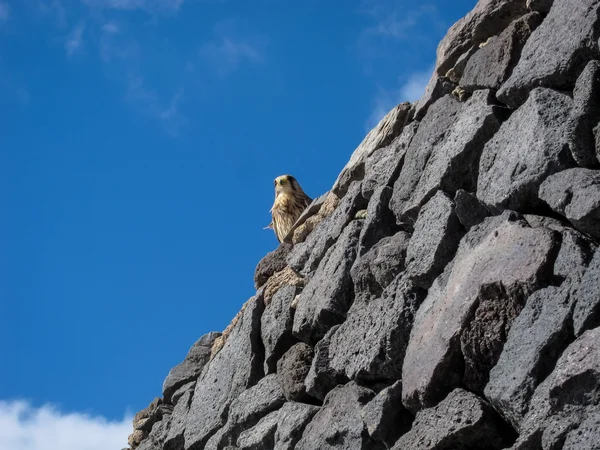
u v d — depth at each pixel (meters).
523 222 10.18
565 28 10.71
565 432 8.28
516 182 10.37
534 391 8.85
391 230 12.74
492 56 11.88
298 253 15.07
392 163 13.16
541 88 10.67
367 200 13.68
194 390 17.30
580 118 9.96
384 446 11.16
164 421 17.88
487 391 9.35
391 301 11.74
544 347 8.94
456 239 11.15
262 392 14.23
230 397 15.16
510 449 8.75
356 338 12.20
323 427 12.09
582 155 9.85
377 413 11.05
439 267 11.19
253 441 13.72
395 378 11.53
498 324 9.71
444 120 12.32
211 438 15.24
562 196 9.67
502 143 10.94
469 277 10.31
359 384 11.94
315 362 12.81
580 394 8.34
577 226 9.52
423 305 11.13
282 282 15.13
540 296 9.34
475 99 11.78
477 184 11.16
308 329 13.67
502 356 9.41
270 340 14.60
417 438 9.98
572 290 9.02
